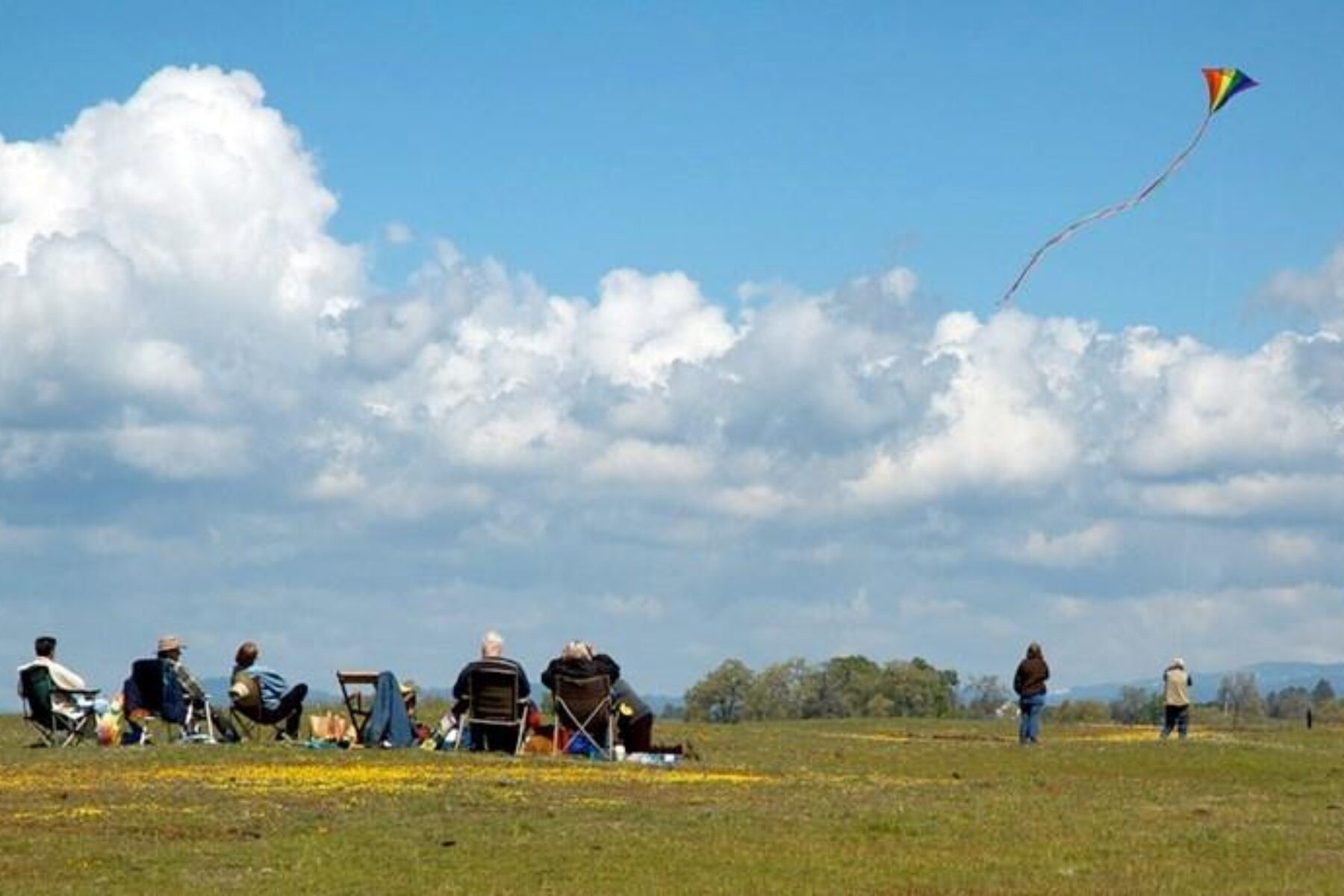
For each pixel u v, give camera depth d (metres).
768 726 62.00
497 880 22.50
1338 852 25.00
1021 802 30.09
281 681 39.94
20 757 35.31
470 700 38.53
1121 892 22.06
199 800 28.69
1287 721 85.50
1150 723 87.25
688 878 22.73
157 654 39.62
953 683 117.88
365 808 27.95
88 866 23.00
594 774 34.47
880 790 32.06
